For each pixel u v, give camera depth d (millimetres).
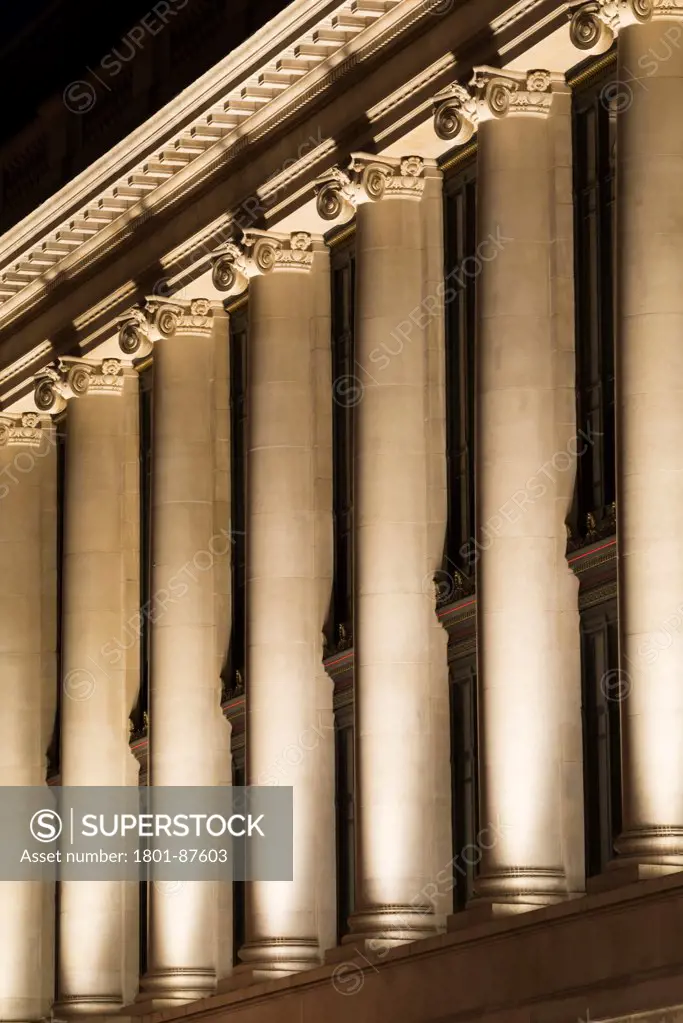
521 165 38000
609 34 35750
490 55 38656
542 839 36156
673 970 31391
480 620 37250
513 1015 34625
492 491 37281
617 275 34594
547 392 37469
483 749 36906
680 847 32719
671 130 34344
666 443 33562
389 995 38344
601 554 36250
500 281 37781
